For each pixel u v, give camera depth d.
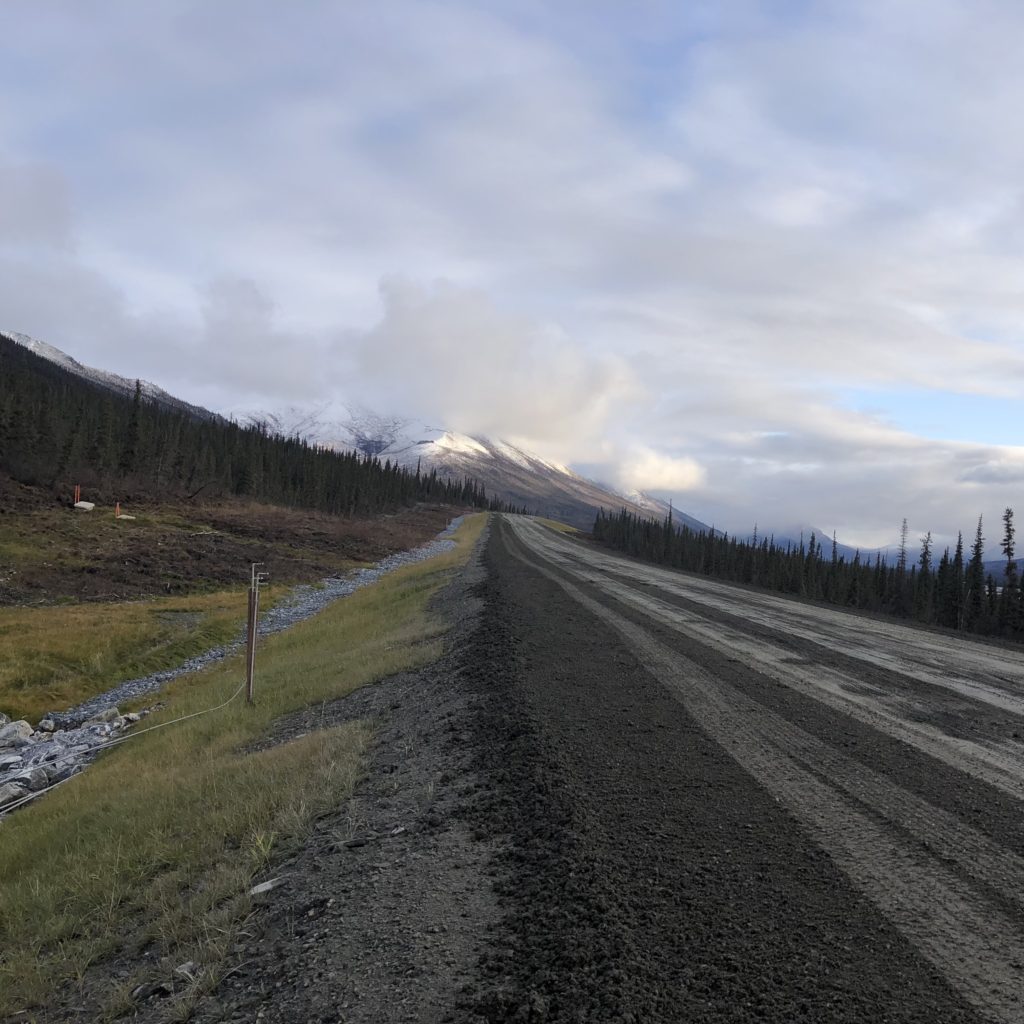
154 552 43.97
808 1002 3.39
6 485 52.47
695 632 16.86
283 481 92.12
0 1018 4.86
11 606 31.11
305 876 5.75
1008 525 57.97
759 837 5.38
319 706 13.93
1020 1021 3.23
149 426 79.62
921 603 65.62
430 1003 3.75
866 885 4.61
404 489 140.62
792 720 8.88
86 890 6.69
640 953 3.83
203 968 4.70
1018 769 7.07
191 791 9.03
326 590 42.47
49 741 17.92
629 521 132.25
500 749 7.99
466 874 5.23
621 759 7.32
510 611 19.47
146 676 24.77
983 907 4.32
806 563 72.00
